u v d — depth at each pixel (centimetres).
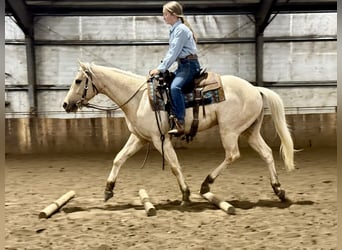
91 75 396
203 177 590
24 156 877
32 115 1069
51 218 367
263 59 1096
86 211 394
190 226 335
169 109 388
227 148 404
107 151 936
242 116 401
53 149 932
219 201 389
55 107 1091
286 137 406
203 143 950
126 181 568
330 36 1089
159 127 389
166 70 387
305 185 512
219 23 1098
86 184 551
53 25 1079
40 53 1080
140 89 399
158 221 351
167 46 1094
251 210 385
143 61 1096
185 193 404
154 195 468
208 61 1104
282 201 417
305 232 313
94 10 1075
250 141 423
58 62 1085
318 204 405
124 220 356
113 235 314
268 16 1007
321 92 1102
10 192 500
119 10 1077
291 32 1095
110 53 1092
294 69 1099
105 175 625
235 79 411
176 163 403
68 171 670
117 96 399
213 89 395
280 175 595
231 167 684
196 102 392
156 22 1089
